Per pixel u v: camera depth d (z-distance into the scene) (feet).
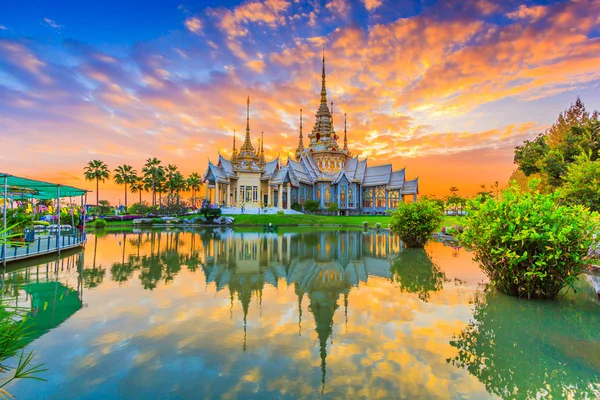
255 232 108.99
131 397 12.80
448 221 110.42
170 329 19.54
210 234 99.35
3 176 40.01
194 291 28.37
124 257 48.83
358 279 33.53
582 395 13.20
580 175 43.09
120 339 18.07
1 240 15.84
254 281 32.53
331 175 253.24
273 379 14.08
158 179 230.68
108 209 228.22
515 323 20.79
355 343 17.75
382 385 13.70
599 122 68.28
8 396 12.69
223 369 14.92
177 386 13.52
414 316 22.07
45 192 65.98
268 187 202.18
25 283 31.17
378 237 86.79
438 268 39.65
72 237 66.33
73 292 27.81
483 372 14.87
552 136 129.29
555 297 26.30
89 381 13.91
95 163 225.15
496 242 26.94
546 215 24.90
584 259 24.79
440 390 13.42
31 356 16.05
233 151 231.50
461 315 22.27
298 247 62.59
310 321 21.03
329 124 273.54
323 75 273.95
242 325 20.24
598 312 22.84
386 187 240.73
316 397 12.78
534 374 14.75
